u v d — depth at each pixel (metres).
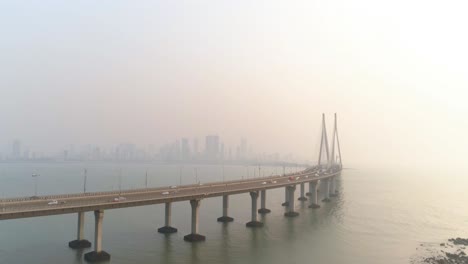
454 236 107.94
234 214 133.00
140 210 137.88
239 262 76.50
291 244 91.75
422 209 158.50
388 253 87.06
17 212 63.56
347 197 196.62
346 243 94.56
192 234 93.06
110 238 93.62
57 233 100.19
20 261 74.38
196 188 107.75
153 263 74.25
